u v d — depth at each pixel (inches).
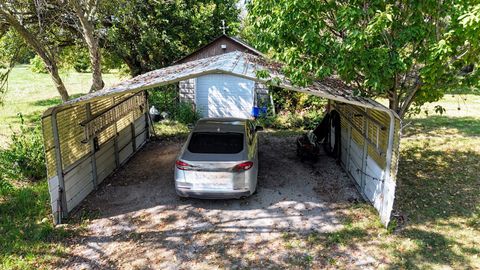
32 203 266.2
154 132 469.4
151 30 647.1
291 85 222.2
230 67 239.6
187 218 246.4
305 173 331.9
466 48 222.1
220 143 267.9
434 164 341.4
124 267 191.5
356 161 301.4
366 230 225.5
